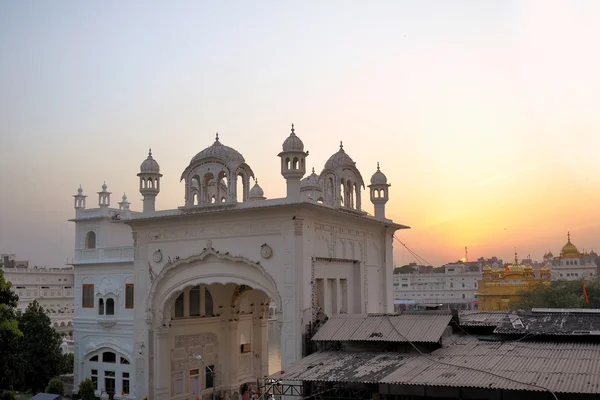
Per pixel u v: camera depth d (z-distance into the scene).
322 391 23.38
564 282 74.44
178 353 33.75
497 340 25.03
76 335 39.84
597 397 18.64
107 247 39.53
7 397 33.47
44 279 91.19
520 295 70.81
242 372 38.72
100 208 41.22
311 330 27.78
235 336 37.81
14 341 33.88
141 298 32.62
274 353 65.62
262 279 29.30
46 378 40.12
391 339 24.45
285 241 28.33
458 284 106.00
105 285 38.97
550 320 25.84
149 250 32.62
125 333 37.66
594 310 27.31
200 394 35.16
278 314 28.14
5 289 32.06
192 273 31.38
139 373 32.19
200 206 30.61
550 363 20.88
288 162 28.44
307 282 28.22
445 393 21.14
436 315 26.31
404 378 20.75
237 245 29.80
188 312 34.78
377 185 36.59
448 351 24.02
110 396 37.69
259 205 28.55
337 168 32.69
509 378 19.56
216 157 30.66
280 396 26.33
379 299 35.47
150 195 33.16
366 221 33.62
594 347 22.56
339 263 31.72
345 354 25.14
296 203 27.62
